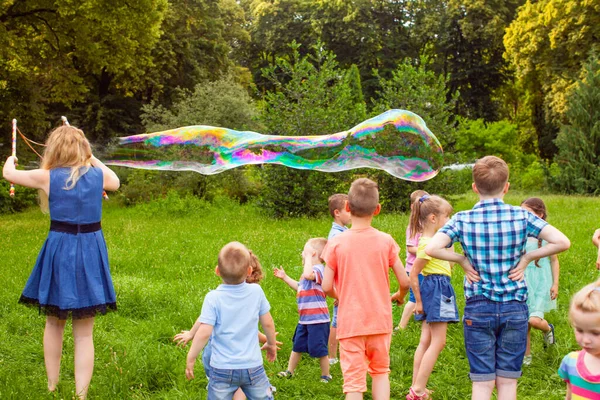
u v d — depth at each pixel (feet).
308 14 140.97
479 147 105.81
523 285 12.23
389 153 24.93
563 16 92.73
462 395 15.33
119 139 26.02
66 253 13.91
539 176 88.28
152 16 65.10
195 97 73.51
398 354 17.66
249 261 13.08
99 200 14.46
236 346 12.48
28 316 21.18
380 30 137.28
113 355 17.03
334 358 17.71
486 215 12.38
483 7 123.54
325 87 54.19
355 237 13.37
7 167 14.20
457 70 133.28
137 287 23.79
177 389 15.24
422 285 15.35
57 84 70.38
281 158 25.46
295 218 49.98
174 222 48.57
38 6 62.69
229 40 132.05
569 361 9.93
